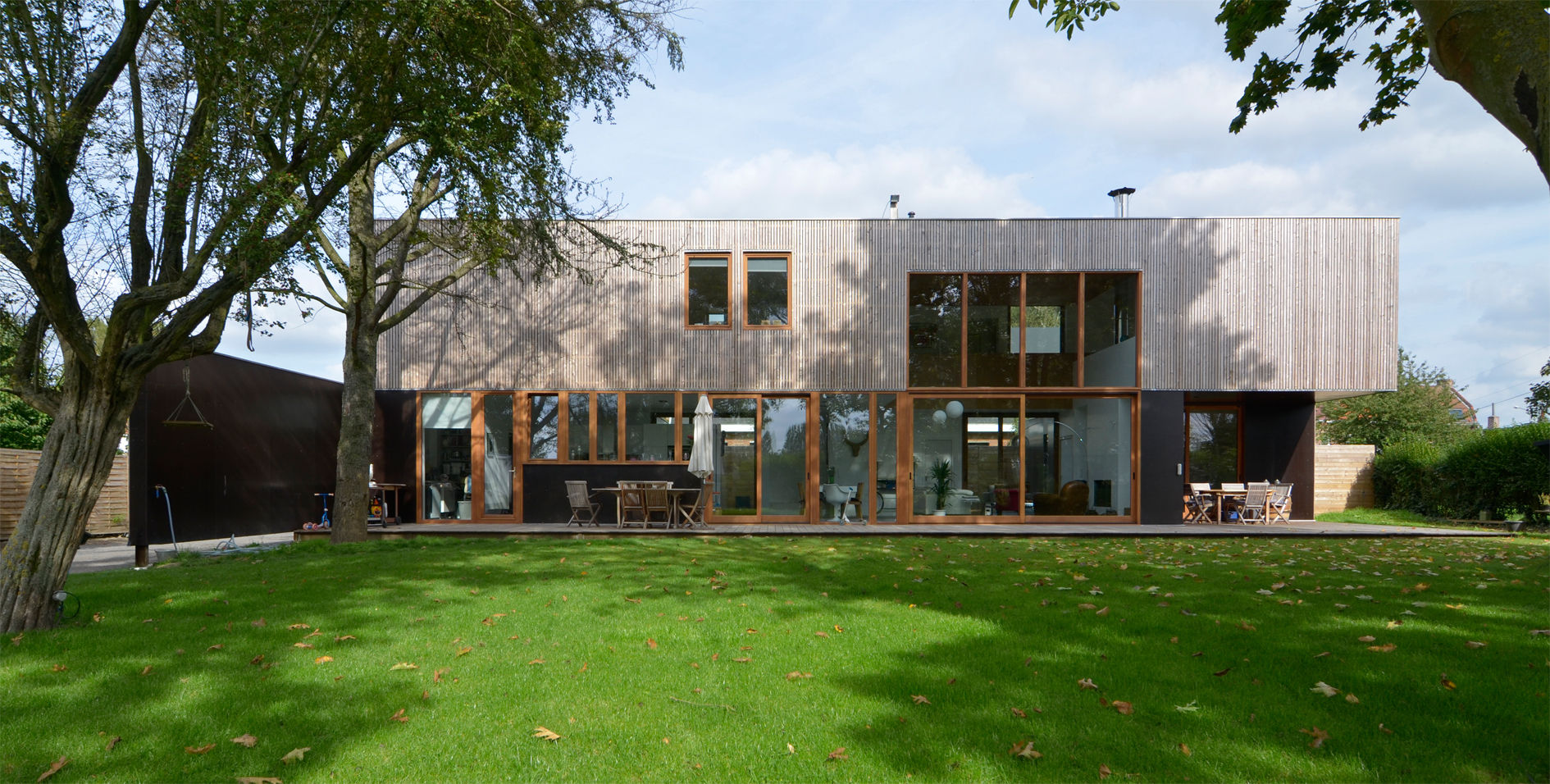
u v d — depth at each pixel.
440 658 4.67
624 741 3.39
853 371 15.19
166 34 6.89
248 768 3.15
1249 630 5.25
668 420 15.24
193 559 9.66
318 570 8.38
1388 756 3.19
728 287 15.34
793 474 15.20
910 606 6.20
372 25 7.21
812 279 15.28
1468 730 3.43
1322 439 27.64
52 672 4.41
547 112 8.76
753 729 3.52
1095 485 15.05
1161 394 14.96
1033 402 15.19
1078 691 4.01
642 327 15.29
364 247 10.49
